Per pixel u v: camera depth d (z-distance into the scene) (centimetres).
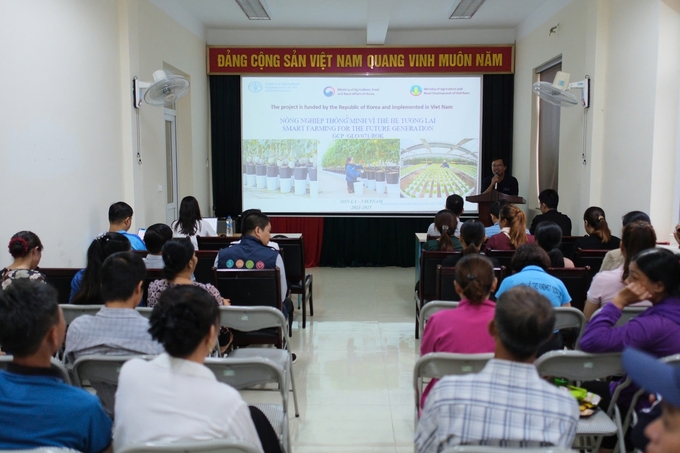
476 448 116
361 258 757
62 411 128
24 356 130
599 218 391
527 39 685
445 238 399
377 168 743
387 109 735
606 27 486
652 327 182
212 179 752
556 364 188
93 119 435
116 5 477
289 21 701
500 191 664
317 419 285
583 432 185
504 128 739
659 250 190
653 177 418
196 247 448
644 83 428
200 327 134
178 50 625
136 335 184
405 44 736
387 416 289
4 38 318
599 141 497
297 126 740
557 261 319
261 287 302
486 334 192
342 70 730
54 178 375
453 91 733
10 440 126
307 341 415
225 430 130
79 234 412
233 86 738
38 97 354
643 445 147
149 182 546
